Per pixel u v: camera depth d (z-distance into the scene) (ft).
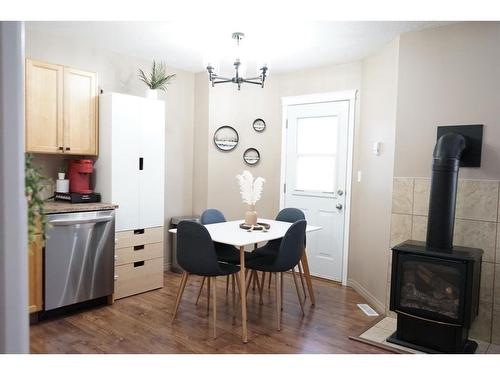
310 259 15.19
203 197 15.60
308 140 15.12
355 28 10.37
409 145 10.61
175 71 15.12
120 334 9.43
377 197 11.99
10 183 3.83
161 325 10.01
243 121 15.81
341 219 14.23
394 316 10.91
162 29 10.84
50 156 11.78
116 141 11.73
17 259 3.89
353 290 13.48
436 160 9.00
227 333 9.61
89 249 10.88
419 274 8.89
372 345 9.09
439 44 10.07
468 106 9.65
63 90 11.08
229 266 10.30
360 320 10.66
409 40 10.57
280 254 9.86
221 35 11.21
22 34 3.87
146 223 12.62
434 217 9.04
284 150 15.81
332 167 14.49
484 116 9.42
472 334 9.62
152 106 12.66
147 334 9.45
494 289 9.34
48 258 10.02
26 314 3.99
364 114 13.25
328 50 12.40
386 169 11.44
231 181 15.81
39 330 9.57
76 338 9.16
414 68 10.48
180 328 9.84
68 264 10.44
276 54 12.86
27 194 4.64
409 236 10.64
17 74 3.83
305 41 11.50
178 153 15.48
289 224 12.00
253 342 9.12
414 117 10.51
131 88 13.67
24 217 3.93
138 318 10.46
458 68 9.78
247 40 11.50
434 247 9.04
